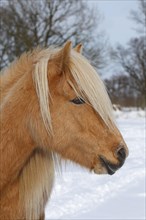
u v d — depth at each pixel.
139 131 17.05
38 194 2.86
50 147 2.77
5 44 25.83
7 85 2.95
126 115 31.22
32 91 2.76
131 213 5.37
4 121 2.78
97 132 2.71
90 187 6.93
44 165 2.88
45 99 2.68
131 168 8.60
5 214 2.81
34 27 27.19
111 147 2.72
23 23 26.75
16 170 2.80
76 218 5.18
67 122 2.71
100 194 6.47
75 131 2.71
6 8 27.06
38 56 2.92
